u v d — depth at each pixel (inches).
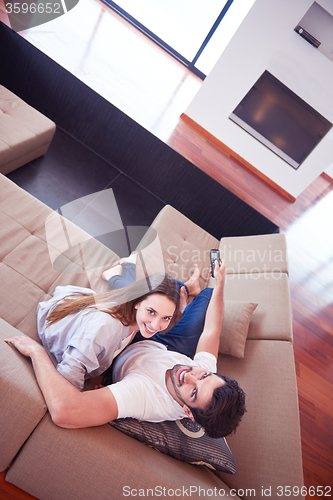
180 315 59.5
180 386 41.0
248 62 132.3
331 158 143.9
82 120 104.8
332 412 87.7
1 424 33.0
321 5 115.6
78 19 157.1
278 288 71.2
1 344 38.1
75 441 34.0
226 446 44.6
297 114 139.1
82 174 102.0
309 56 125.6
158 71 165.3
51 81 101.4
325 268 136.0
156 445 40.0
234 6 162.6
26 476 34.9
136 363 43.9
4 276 53.3
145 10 173.5
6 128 75.8
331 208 178.5
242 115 144.3
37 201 65.8
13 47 98.8
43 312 49.9
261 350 61.3
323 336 108.0
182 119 150.6
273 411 53.0
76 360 38.7
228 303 65.2
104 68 142.3
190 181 104.8
